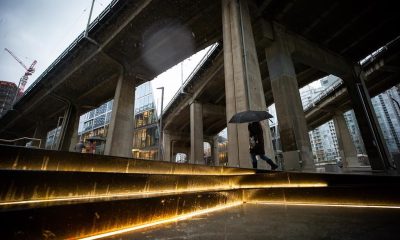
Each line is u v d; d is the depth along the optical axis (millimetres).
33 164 2623
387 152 20547
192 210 3176
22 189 2016
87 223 1921
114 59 24016
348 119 101375
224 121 45688
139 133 55375
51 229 1652
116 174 2855
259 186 5047
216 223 2545
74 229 1815
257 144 7238
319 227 2199
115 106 23312
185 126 48312
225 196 4023
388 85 31672
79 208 1885
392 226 2137
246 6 13789
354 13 17672
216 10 18484
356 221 2408
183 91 34594
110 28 21625
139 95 60781
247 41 12383
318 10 17094
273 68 16219
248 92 10883
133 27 20203
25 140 56969
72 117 33594
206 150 82812
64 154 2975
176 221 2693
